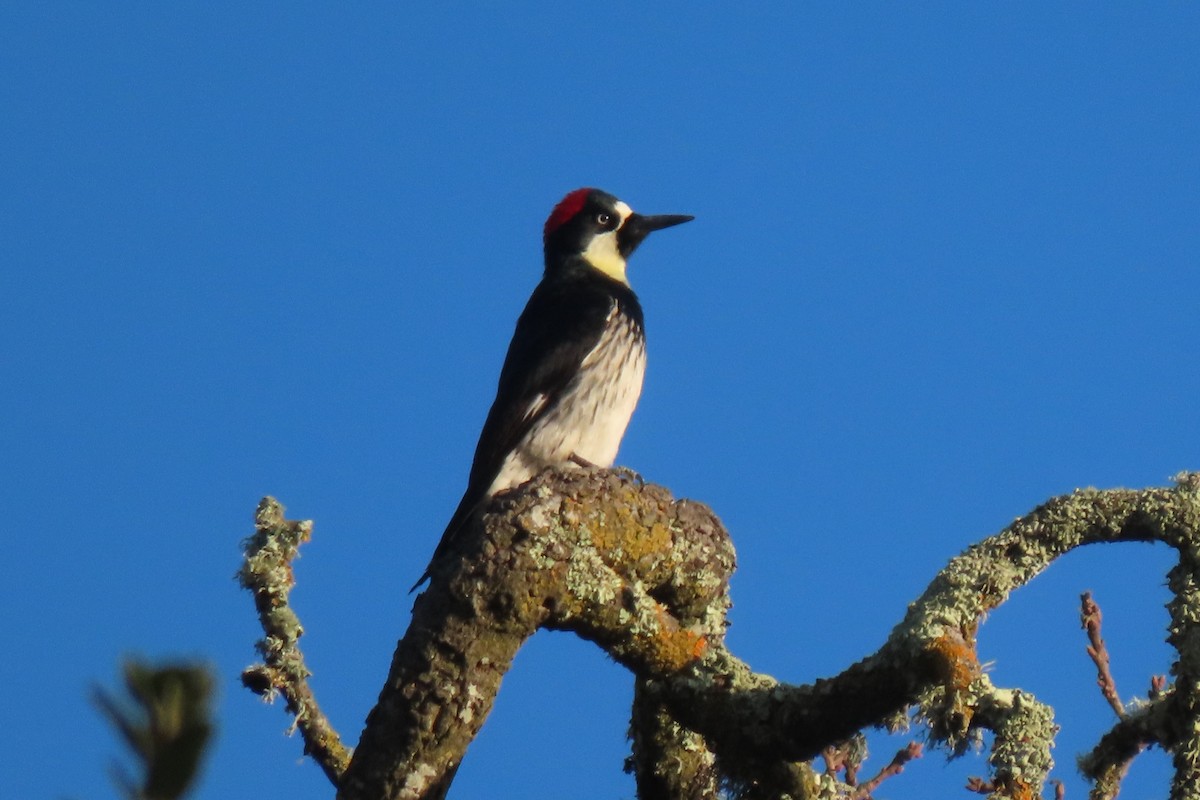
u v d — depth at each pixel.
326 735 9.79
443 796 8.32
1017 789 7.17
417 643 8.46
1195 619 7.96
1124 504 8.20
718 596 9.40
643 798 9.44
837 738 8.43
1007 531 8.23
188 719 2.34
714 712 8.84
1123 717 8.31
